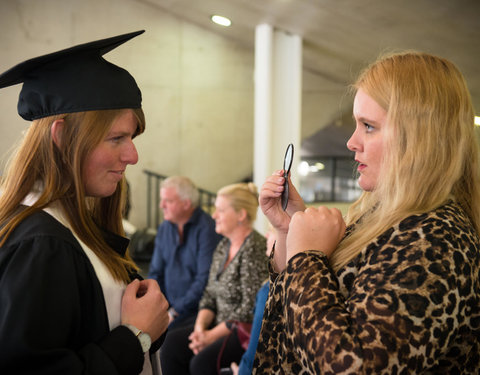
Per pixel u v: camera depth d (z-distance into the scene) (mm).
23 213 851
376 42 4480
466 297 718
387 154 855
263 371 925
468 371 761
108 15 6613
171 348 2404
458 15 3287
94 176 914
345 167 8227
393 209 835
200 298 2664
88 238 915
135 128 966
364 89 897
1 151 6277
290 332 789
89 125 877
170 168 7074
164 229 2906
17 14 6320
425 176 826
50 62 872
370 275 752
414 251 734
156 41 6848
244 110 7285
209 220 2803
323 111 7531
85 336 864
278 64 5023
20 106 920
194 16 6562
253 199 2447
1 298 756
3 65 6332
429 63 870
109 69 923
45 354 746
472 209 886
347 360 674
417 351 668
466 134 855
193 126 7113
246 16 5145
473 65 3846
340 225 918
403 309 685
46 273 785
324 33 4812
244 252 2361
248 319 2307
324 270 809
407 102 836
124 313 913
